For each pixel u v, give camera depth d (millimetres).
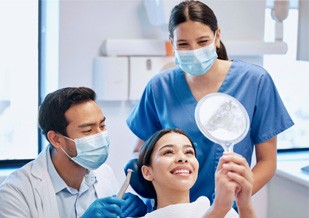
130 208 1726
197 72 1791
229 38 2645
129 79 2436
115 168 2529
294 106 3043
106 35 2455
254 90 1864
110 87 2408
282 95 3004
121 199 1578
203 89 1885
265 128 1865
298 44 2955
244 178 1262
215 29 1769
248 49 2615
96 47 2449
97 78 2434
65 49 2404
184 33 1715
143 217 1651
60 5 2371
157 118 1982
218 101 1550
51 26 2486
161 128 1958
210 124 1509
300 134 3084
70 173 1690
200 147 1830
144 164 1705
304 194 2557
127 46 2416
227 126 1503
